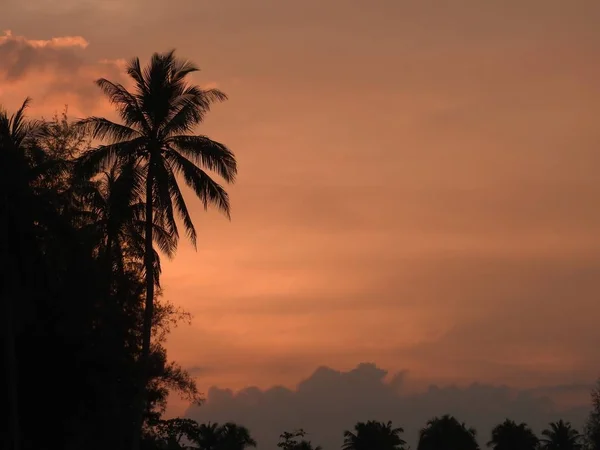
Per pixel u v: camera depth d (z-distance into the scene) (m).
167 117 60.59
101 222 64.19
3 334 56.94
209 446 145.12
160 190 58.44
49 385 58.16
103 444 60.34
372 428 174.38
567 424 187.12
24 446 58.62
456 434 178.88
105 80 60.16
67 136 70.12
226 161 59.69
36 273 55.88
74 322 58.41
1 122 55.88
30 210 54.28
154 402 64.62
